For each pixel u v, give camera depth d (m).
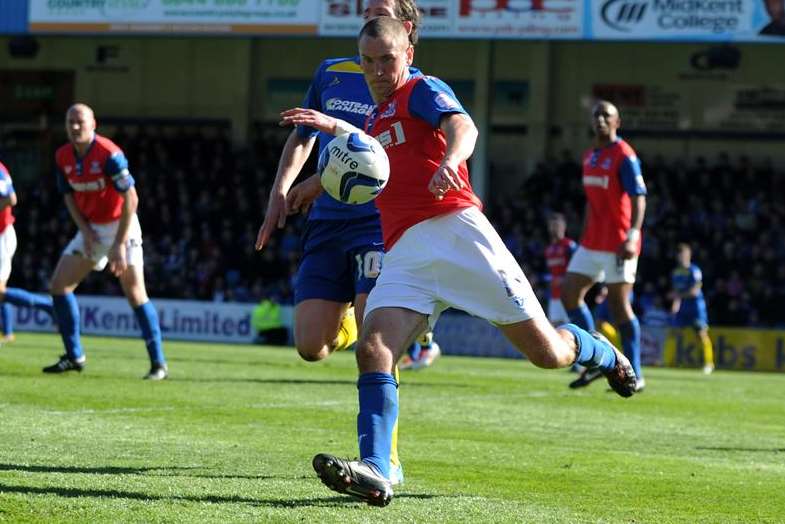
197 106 67.31
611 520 9.55
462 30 47.66
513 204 56.50
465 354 47.03
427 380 25.56
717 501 10.80
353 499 9.84
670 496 10.98
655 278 52.53
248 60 66.50
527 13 47.28
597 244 23.53
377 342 9.23
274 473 11.15
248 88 66.62
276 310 47.03
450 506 9.77
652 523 9.52
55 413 15.63
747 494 11.27
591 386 25.67
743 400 24.00
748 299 50.50
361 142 9.67
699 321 40.34
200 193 59.97
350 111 12.33
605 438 15.65
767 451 14.93
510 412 18.72
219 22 49.25
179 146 62.62
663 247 53.59
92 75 67.94
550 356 10.00
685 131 63.03
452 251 9.50
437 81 9.70
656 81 63.25
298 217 56.75
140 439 13.39
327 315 12.11
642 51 63.28
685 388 27.33
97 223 21.45
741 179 57.25
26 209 59.38
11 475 10.32
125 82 67.81
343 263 12.12
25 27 50.38
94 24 49.94
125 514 8.77
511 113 64.25
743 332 45.31
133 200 20.62
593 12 46.97
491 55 60.47
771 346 45.12
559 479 11.74
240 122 66.81
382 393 9.04
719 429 17.61
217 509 9.11
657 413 19.84
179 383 21.23
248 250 55.97
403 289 9.48
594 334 11.27
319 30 48.72
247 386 21.38
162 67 67.44
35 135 68.31
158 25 49.75
